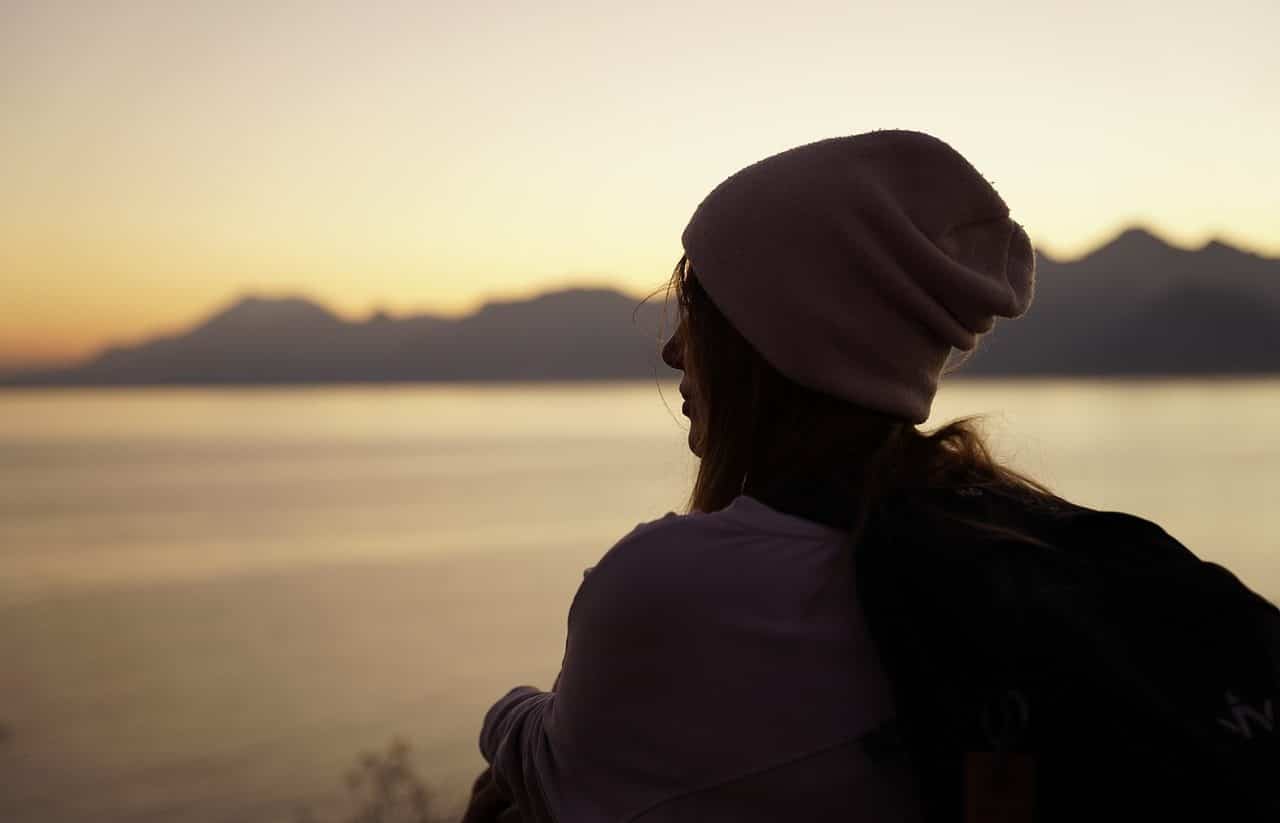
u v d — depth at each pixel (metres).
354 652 46.22
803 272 1.02
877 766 0.92
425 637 48.94
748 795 0.93
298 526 111.12
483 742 1.16
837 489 1.01
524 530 98.19
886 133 1.05
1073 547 0.93
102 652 49.66
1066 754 0.79
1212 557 38.31
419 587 66.38
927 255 1.00
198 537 103.38
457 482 163.12
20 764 30.66
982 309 1.03
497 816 1.16
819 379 1.02
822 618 0.94
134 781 27.94
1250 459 115.00
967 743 0.82
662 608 0.93
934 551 0.88
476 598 60.62
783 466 1.06
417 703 35.47
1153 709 0.78
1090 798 0.78
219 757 29.95
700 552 0.95
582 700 0.96
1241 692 0.79
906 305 1.01
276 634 52.28
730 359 1.10
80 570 81.06
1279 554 39.00
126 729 34.44
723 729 0.93
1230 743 0.77
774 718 0.92
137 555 90.12
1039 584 0.85
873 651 0.93
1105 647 0.81
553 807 0.99
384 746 29.14
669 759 0.94
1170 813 0.77
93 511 134.25
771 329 1.03
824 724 0.92
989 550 0.87
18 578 77.38
